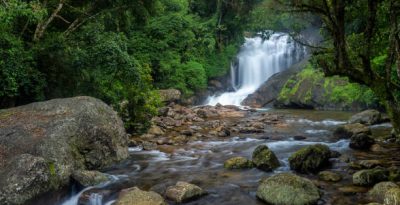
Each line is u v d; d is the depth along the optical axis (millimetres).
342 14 7891
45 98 13539
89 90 13891
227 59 30891
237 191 7664
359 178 7785
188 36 27875
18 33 14195
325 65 8844
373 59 12688
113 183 8406
